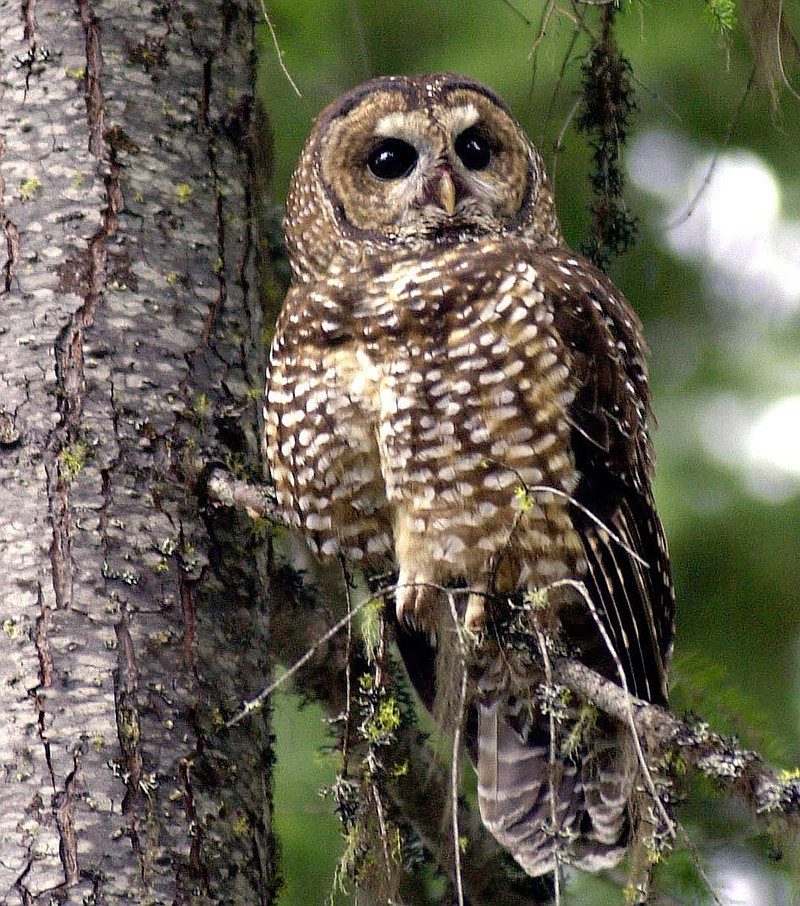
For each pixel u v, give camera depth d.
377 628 8.59
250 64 9.18
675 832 6.87
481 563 8.84
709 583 13.11
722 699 9.41
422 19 12.95
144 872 7.52
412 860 10.05
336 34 12.21
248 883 7.88
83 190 8.38
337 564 10.05
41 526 7.91
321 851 10.66
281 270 11.36
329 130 10.09
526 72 12.52
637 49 12.59
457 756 7.57
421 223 9.73
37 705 7.64
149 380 8.27
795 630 13.01
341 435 8.98
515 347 8.73
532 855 9.09
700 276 13.83
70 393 8.11
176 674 7.93
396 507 8.99
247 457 8.56
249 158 9.07
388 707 8.14
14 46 8.53
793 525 13.11
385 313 8.91
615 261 12.83
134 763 7.68
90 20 8.59
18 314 8.21
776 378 13.71
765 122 13.21
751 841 9.04
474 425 8.71
